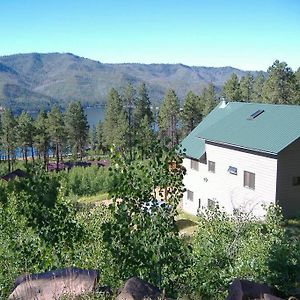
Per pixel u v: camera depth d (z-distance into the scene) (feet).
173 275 21.08
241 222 33.76
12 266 22.39
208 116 96.58
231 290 22.65
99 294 16.70
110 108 253.24
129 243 19.98
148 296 17.31
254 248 28.50
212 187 82.33
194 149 86.94
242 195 74.33
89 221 29.50
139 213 20.17
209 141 81.87
